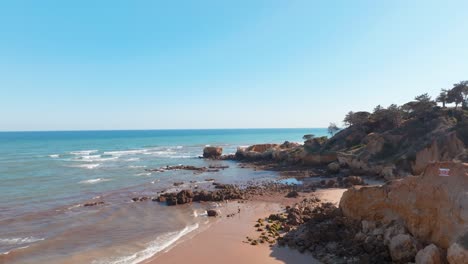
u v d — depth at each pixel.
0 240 23.78
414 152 47.59
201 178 55.97
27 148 123.06
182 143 167.88
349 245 19.72
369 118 74.25
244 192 42.09
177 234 25.25
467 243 13.66
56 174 57.78
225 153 109.81
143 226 27.50
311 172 59.03
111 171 63.50
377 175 49.97
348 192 22.81
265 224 27.17
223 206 34.66
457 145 45.56
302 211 28.69
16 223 28.02
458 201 15.98
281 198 37.97
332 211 24.47
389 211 19.94
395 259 16.92
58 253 21.42
